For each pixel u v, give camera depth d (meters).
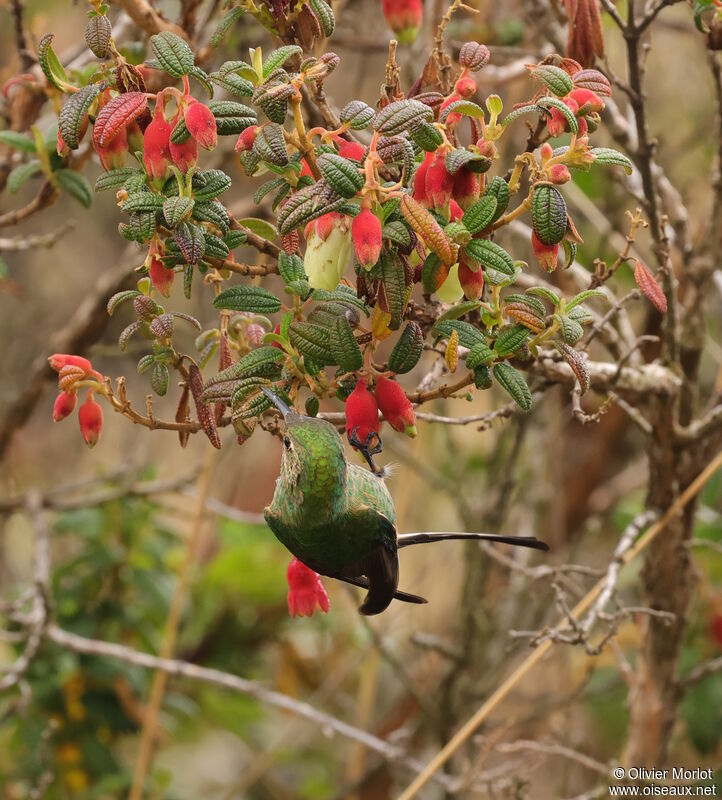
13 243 7.06
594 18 5.00
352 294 3.86
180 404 4.23
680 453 6.38
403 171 3.65
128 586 8.75
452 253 3.57
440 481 9.45
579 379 3.90
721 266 7.16
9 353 12.35
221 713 10.02
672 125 11.01
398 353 3.92
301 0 4.32
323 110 4.15
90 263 13.16
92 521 8.48
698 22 5.00
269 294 3.97
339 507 4.14
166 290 3.94
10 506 8.53
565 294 7.07
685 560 6.76
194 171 3.80
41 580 7.50
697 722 8.07
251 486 11.98
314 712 7.66
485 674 9.55
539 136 4.06
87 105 3.89
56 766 8.42
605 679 9.83
